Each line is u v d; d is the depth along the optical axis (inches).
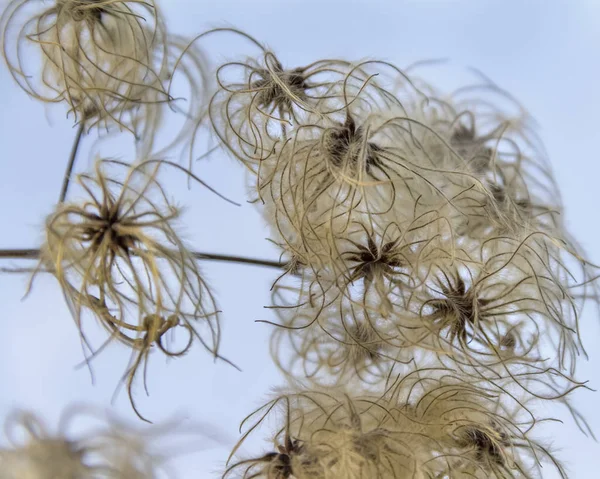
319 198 16.5
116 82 17.0
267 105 16.9
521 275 16.8
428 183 16.5
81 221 16.1
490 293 16.8
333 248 16.4
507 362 16.8
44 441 16.5
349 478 16.0
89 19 16.8
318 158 16.5
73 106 16.9
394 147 16.7
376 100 17.0
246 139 16.9
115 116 17.2
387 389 16.7
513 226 16.9
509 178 17.6
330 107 16.8
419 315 16.4
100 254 16.0
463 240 16.8
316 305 16.7
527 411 16.9
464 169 17.0
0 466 16.4
